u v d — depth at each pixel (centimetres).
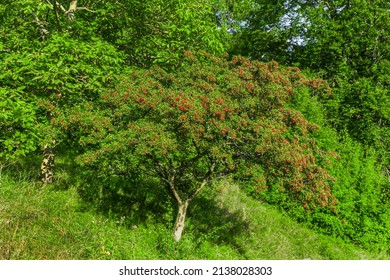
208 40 996
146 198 916
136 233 780
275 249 946
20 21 912
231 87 717
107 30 1004
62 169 935
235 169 734
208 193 1085
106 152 657
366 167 1224
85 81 828
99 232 704
